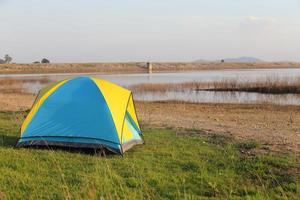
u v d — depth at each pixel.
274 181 9.55
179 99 34.41
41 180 9.38
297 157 11.51
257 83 42.09
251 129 16.59
